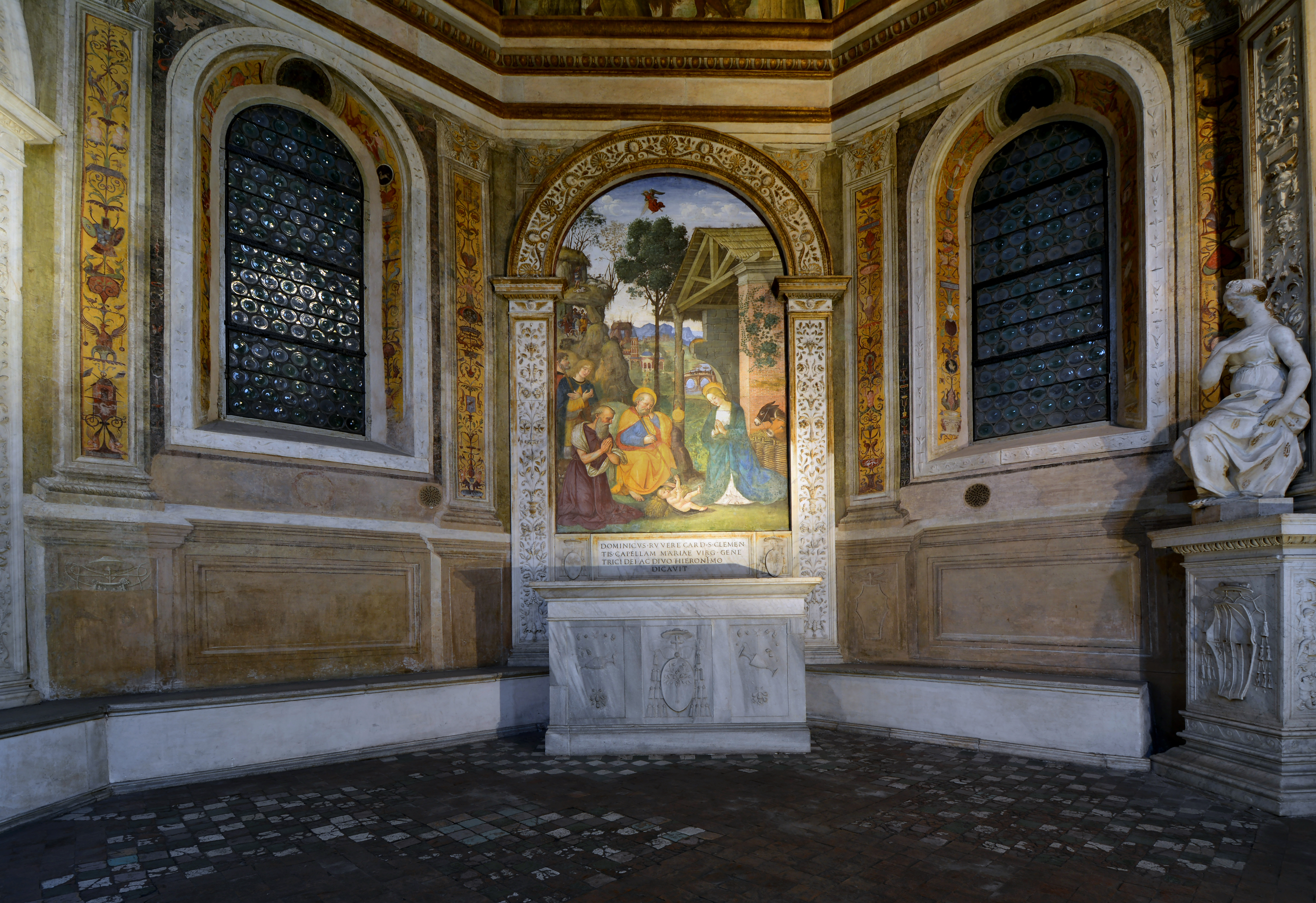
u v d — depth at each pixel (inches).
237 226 261.7
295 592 249.3
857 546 303.1
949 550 279.6
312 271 281.3
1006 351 291.6
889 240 307.3
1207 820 172.1
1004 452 270.4
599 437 311.9
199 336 243.3
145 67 234.4
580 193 317.7
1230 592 196.7
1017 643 260.7
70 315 213.6
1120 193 263.6
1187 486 229.8
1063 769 217.6
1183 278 238.4
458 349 301.4
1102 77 263.1
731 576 306.3
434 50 306.5
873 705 268.1
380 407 291.7
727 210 324.8
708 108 324.5
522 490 306.0
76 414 212.7
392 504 275.9
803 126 327.0
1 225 198.2
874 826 168.4
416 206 294.0
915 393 295.4
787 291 314.3
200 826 171.5
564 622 244.1
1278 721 181.9
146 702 201.9
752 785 201.6
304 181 281.7
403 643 272.7
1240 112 231.1
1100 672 241.9
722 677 242.4
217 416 250.5
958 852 152.9
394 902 131.6
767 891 135.3
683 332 319.3
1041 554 257.8
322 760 227.5
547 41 323.3
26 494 201.9
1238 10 232.2
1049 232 283.1
